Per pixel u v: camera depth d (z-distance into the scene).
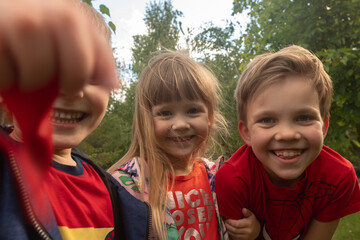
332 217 0.40
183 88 0.38
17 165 0.11
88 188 0.23
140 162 0.37
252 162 0.40
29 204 0.13
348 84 1.06
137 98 0.42
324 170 0.39
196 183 0.40
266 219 0.42
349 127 1.20
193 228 0.37
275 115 0.33
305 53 0.36
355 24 1.10
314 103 0.33
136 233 0.25
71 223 0.20
